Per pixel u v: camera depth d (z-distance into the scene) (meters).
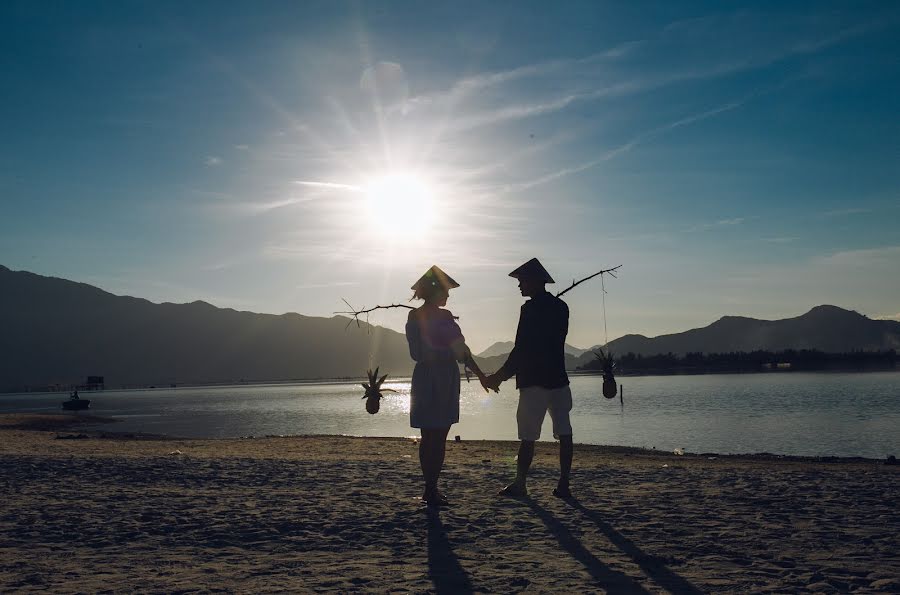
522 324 7.25
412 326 6.89
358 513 6.45
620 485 8.37
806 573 4.20
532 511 6.47
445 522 5.99
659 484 8.38
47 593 3.90
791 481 8.50
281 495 7.72
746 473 9.64
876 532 5.38
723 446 31.91
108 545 5.32
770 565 4.45
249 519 6.24
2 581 4.21
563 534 5.47
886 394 84.06
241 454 16.42
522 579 4.11
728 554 4.77
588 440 35.19
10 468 10.91
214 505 7.07
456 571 4.36
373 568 4.47
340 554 4.93
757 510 6.42
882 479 8.65
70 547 5.27
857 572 4.20
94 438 28.38
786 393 93.62
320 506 6.88
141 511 6.73
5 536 5.68
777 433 38.19
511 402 112.94
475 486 8.38
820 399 75.88
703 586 3.94
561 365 7.28
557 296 7.36
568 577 4.18
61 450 18.00
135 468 10.71
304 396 170.38
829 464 18.28
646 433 39.25
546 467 10.76
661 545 5.05
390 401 126.00
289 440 24.67
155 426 54.66
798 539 5.18
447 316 6.92
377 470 10.30
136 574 4.40
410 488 8.23
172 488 8.48
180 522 6.16
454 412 6.94
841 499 6.93
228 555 4.95
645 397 95.69
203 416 74.00
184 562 4.74
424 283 6.91
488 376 7.19
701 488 7.93
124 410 99.06
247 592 3.90
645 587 3.92
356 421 59.19
